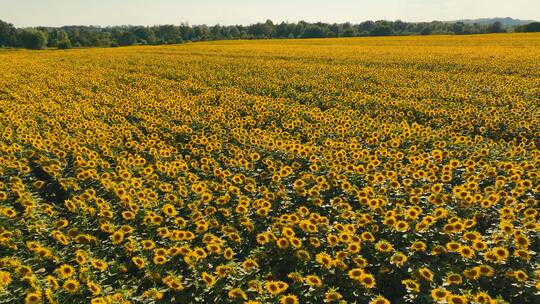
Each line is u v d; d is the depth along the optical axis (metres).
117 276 7.08
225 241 7.96
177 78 31.48
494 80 25.16
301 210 8.61
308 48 54.03
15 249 7.70
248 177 11.17
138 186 10.30
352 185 10.23
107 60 44.09
